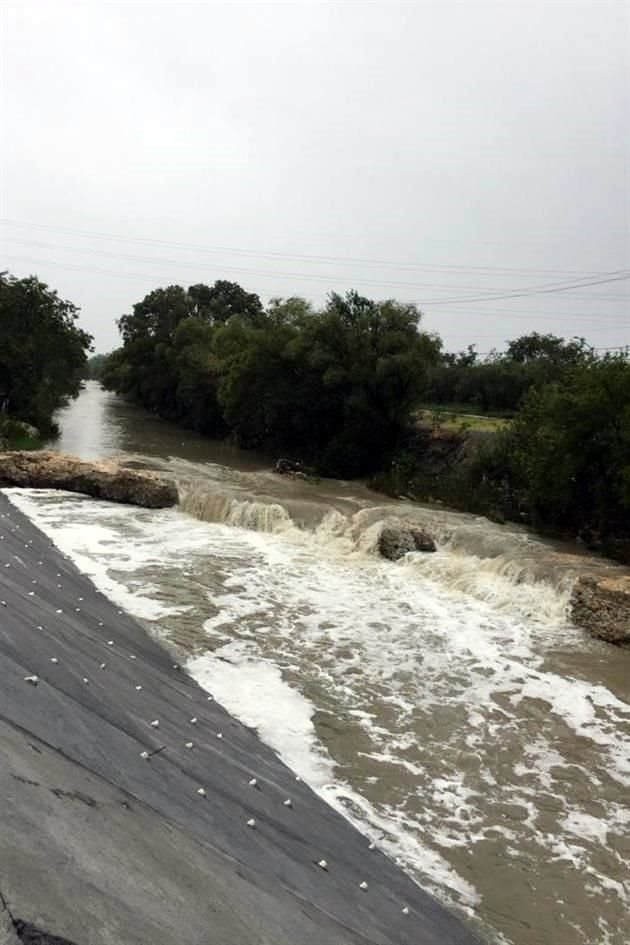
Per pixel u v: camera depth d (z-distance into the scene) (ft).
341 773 24.38
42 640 21.89
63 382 138.82
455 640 38.93
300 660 34.09
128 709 20.25
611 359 64.64
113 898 9.62
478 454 88.63
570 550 61.87
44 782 11.59
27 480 71.20
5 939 7.59
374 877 17.79
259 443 137.59
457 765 25.84
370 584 48.70
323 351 110.42
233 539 58.34
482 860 20.43
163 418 204.44
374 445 110.11
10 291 122.21
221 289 265.34
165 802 15.12
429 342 108.37
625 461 61.46
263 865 14.90
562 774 25.90
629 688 34.12
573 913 18.65
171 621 37.11
